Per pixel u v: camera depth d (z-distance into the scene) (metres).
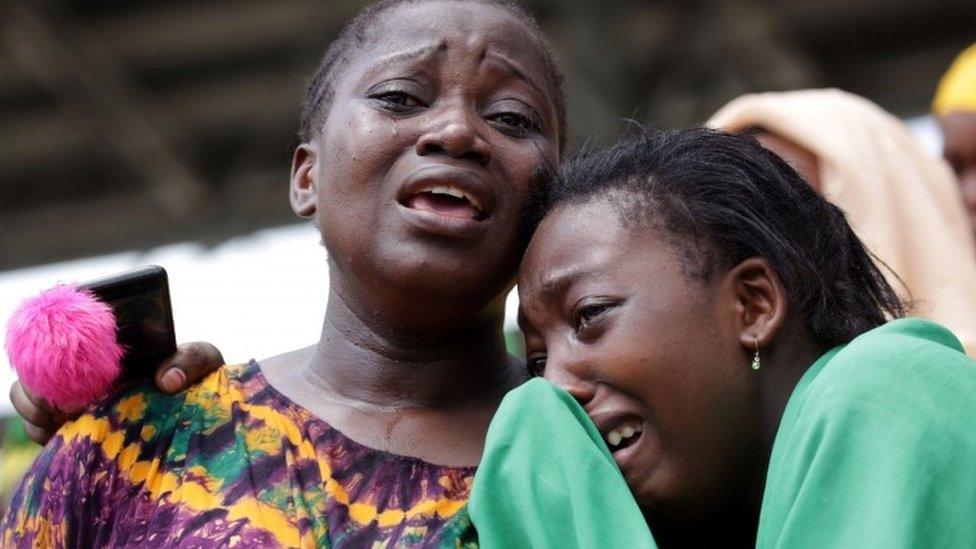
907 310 3.00
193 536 2.67
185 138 10.57
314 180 3.05
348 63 2.97
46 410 2.88
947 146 4.46
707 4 9.21
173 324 2.84
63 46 9.84
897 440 2.42
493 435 2.62
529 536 2.56
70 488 2.76
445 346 2.95
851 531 2.38
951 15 9.30
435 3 2.96
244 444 2.79
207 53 9.91
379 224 2.83
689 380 2.63
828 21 9.36
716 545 2.76
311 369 3.00
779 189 2.78
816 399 2.50
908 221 3.72
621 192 2.73
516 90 2.92
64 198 11.19
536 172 2.88
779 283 2.70
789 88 9.47
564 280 2.68
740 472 2.66
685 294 2.65
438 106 2.87
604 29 9.00
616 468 2.58
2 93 10.36
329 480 2.76
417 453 2.86
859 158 3.71
